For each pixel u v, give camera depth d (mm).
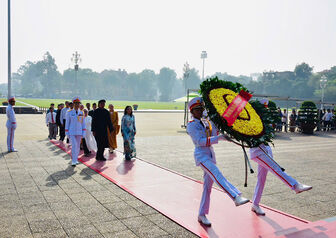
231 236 3986
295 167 9102
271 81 151375
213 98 4289
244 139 4148
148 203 5277
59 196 5586
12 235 3934
